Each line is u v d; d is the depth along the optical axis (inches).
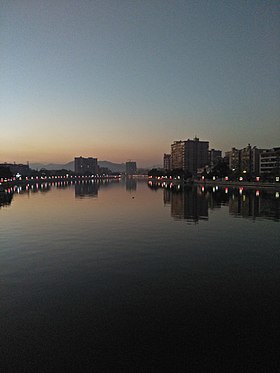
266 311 518.9
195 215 1664.6
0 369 374.0
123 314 507.2
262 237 1092.5
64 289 610.9
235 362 387.2
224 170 6919.3
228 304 545.3
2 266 754.8
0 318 493.7
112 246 957.8
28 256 842.2
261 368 376.2
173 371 370.6
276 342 429.1
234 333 451.5
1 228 1275.8
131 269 734.5
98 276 685.9
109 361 387.5
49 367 377.1
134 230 1226.0
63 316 500.1
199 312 515.2
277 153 5969.5
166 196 3056.1
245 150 7288.4
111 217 1599.4
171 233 1164.5
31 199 2805.1
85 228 1272.1
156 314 507.5
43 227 1299.2
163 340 433.1
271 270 730.2
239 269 737.0
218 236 1108.5
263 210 1878.7
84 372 368.8
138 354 402.0
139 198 2847.0
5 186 4953.3
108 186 5905.5
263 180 5438.0
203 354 402.3
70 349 412.5
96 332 452.4
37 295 581.6
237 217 1584.6
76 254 862.5
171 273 707.4
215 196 2992.1
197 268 743.7
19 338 438.0
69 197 3036.4
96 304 543.2
